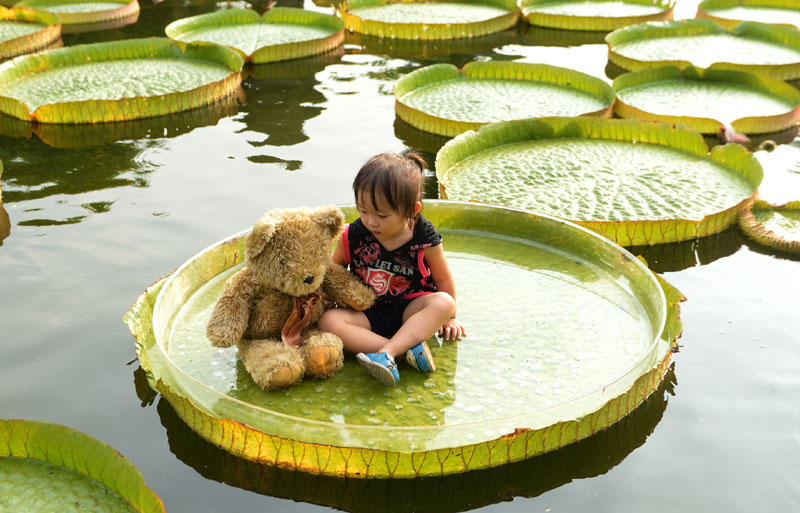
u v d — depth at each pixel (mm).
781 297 3082
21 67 5785
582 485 2143
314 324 2693
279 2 8469
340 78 5969
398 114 5164
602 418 2320
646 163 4312
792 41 6816
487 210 3477
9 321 2869
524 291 3064
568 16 7477
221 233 3584
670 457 2240
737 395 2494
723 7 8367
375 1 8438
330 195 3988
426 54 6656
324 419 2344
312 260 2463
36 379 2559
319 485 2158
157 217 3729
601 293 3039
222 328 2469
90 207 3812
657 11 7918
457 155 4352
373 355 2482
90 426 2357
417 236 2646
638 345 2695
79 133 4816
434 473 2176
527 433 2172
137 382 2566
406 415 2359
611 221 3463
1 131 4820
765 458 2221
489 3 8461
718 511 2035
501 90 5672
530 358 2635
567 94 5566
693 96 5504
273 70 6156
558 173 4172
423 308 2639
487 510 2057
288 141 4715
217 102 5395
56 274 3205
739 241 3561
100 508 1956
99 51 6203
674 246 3514
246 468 2219
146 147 4602
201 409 2291
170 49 6324
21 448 2125
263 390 2482
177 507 2057
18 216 3697
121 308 2979
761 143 4766
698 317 2941
